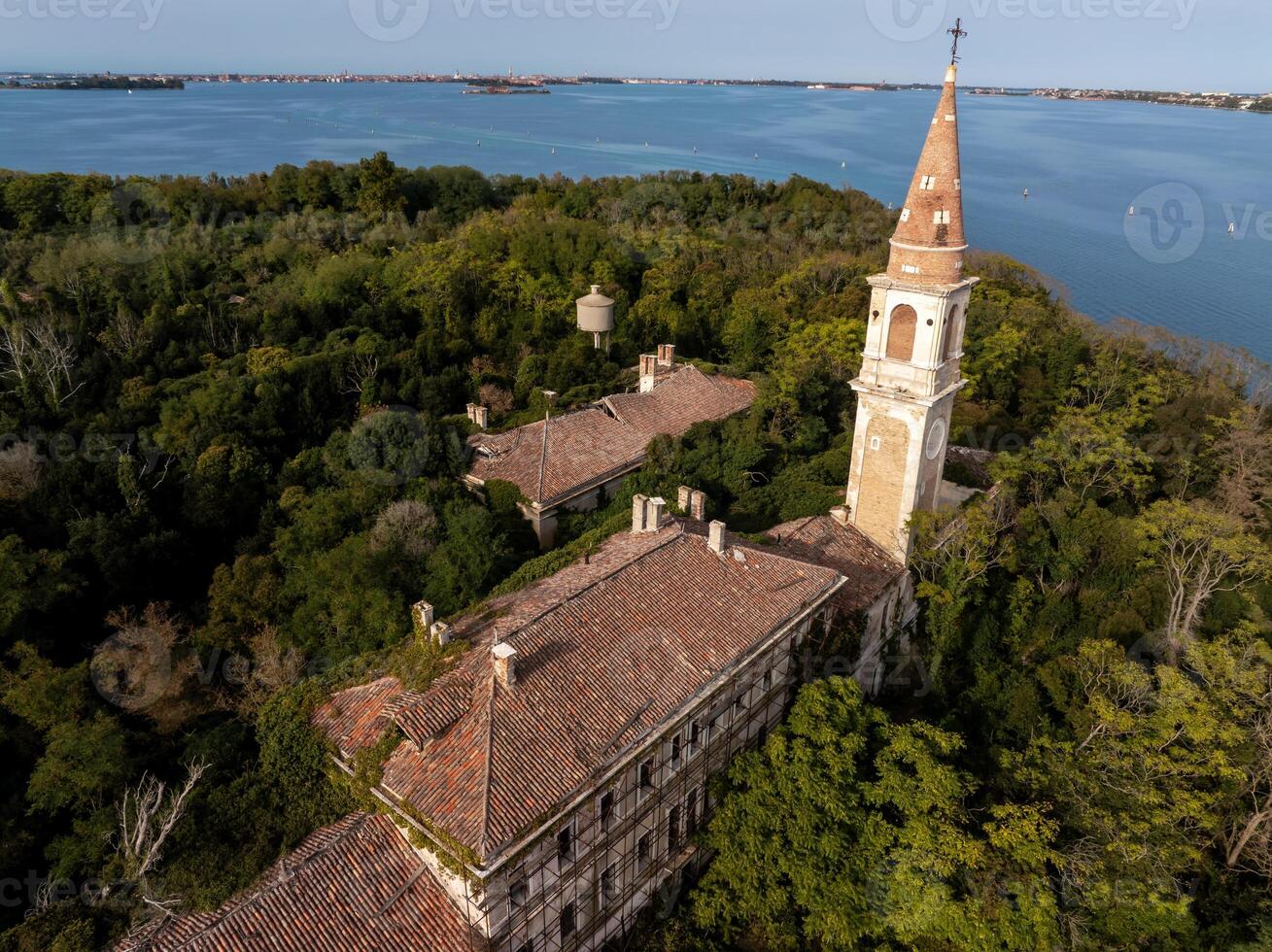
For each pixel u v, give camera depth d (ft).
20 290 257.34
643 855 106.22
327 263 278.05
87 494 164.04
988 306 259.39
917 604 155.74
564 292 281.54
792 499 169.17
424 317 258.37
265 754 101.86
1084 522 169.58
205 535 169.17
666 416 206.80
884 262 316.19
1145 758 115.75
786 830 100.94
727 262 341.41
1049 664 144.66
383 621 130.41
